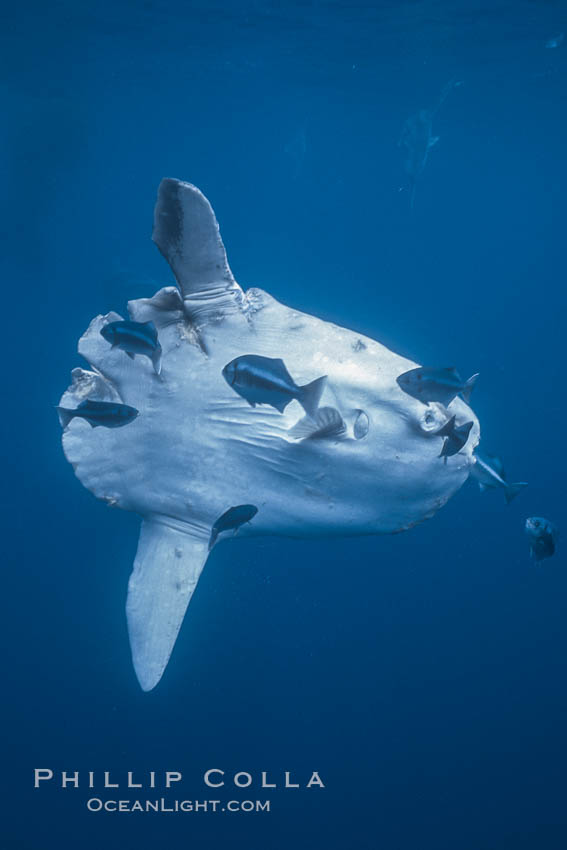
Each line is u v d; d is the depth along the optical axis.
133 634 3.96
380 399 3.70
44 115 35.94
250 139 53.25
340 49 23.73
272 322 3.75
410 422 3.72
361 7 18.86
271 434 3.77
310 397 3.23
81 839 9.34
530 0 18.12
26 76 30.62
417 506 3.92
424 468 3.79
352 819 9.46
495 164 57.53
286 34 21.94
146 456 3.94
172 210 3.37
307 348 3.74
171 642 3.95
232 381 3.17
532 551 5.96
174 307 3.80
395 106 35.53
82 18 21.12
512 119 36.53
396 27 20.89
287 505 3.90
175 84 31.48
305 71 27.72
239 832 9.43
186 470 3.92
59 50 25.58
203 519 4.00
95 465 3.99
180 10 19.67
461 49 23.47
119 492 4.04
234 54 25.02
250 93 33.50
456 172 65.88
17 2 19.55
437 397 3.55
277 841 9.18
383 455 3.75
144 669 3.90
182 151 62.34
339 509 3.90
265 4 18.72
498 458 5.64
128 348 3.46
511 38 22.08
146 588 4.02
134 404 3.91
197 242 3.48
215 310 3.72
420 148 19.69
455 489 3.95
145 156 66.50
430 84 29.50
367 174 74.69
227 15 19.95
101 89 33.56
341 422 3.60
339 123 42.66
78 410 3.68
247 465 3.84
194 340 3.79
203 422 3.83
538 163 54.69
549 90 29.20
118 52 25.52
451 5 18.64
